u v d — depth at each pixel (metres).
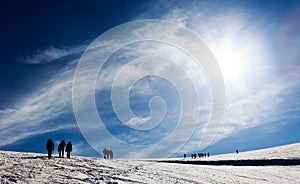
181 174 23.23
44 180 14.32
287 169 37.78
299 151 52.75
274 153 53.66
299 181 28.67
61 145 26.88
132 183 16.23
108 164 23.69
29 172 16.30
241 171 31.91
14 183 13.16
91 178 16.17
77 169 18.97
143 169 23.12
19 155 27.64
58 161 22.61
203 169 29.67
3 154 27.45
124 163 26.28
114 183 15.30
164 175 21.34
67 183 14.09
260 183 24.67
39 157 25.84
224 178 24.67
